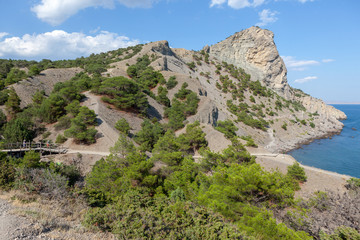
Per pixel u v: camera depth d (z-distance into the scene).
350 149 78.44
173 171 26.34
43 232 7.73
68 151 38.22
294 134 100.50
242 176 15.88
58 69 83.50
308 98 178.50
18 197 10.91
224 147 49.38
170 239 8.39
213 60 178.12
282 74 175.50
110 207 10.39
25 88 61.94
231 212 13.62
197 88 89.06
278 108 126.81
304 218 15.84
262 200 16.14
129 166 23.02
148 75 88.12
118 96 57.88
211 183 20.58
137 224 8.70
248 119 96.12
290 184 26.00
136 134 49.34
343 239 13.39
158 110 71.12
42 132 46.69
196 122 57.56
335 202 20.95
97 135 43.41
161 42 138.75
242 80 146.25
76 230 8.48
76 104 50.19
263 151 52.50
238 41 189.00
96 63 106.88
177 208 10.76
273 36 183.25
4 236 6.85
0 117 46.88
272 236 11.30
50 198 11.58
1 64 91.31
